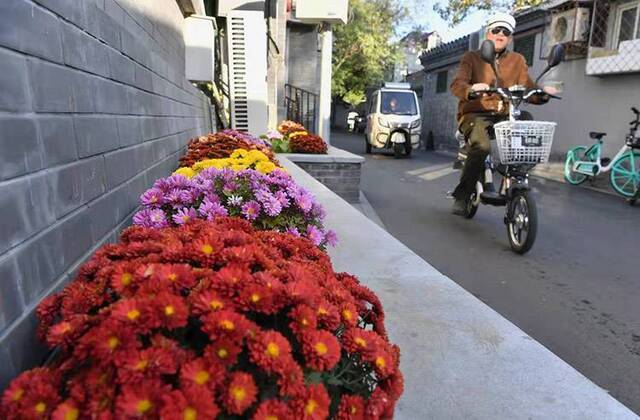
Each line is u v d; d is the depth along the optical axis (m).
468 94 4.59
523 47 12.67
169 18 4.00
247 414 0.98
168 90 3.59
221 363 0.97
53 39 1.34
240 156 3.53
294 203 2.40
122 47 2.17
